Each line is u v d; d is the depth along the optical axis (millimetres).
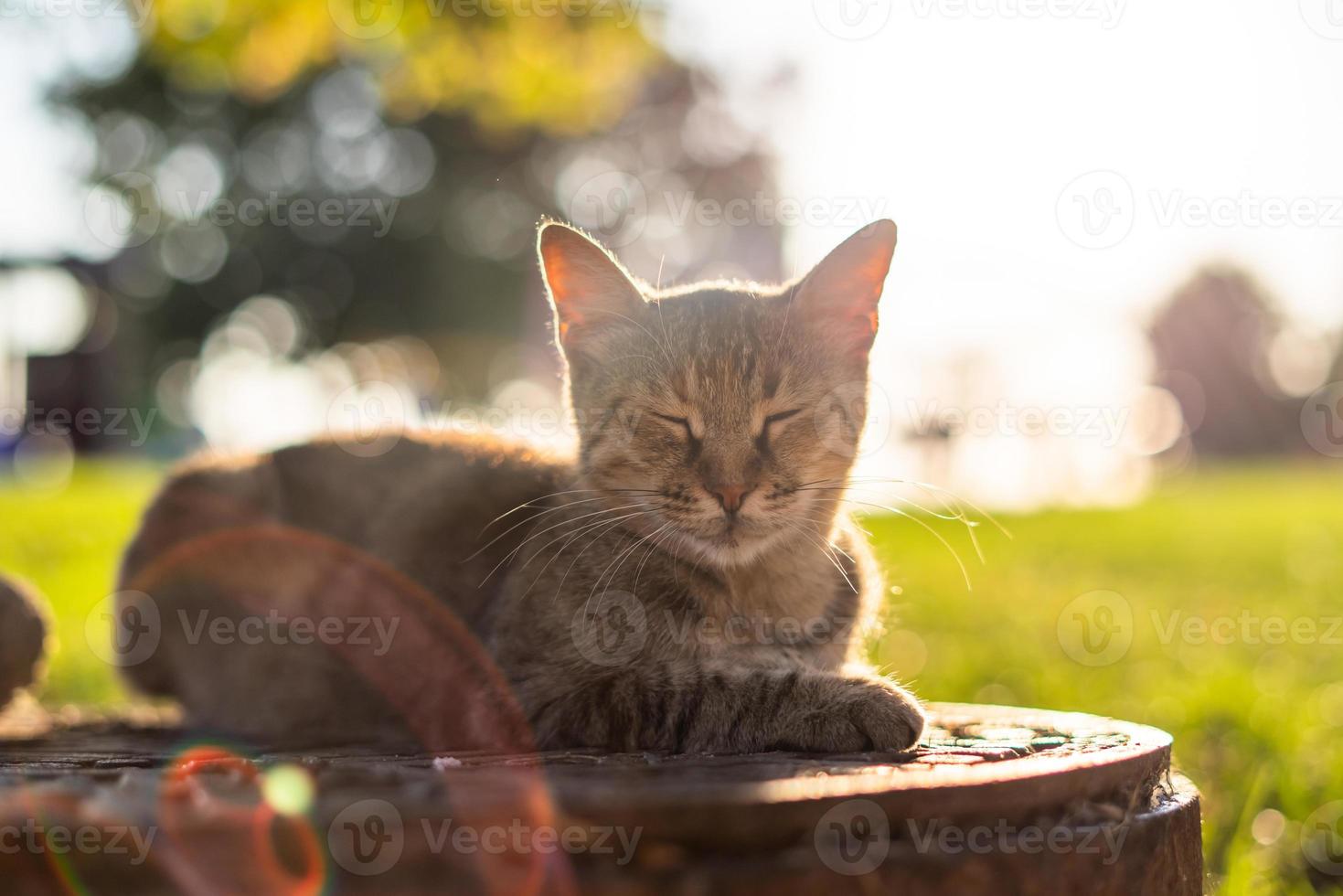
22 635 824
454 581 819
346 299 4242
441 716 803
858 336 846
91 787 643
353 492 867
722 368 812
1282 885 819
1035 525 2348
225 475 890
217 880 595
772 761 680
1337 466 5219
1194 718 990
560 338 851
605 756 702
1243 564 1773
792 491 809
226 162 4141
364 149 4105
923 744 709
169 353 4312
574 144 3746
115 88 3926
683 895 601
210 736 815
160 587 885
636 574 784
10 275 2486
